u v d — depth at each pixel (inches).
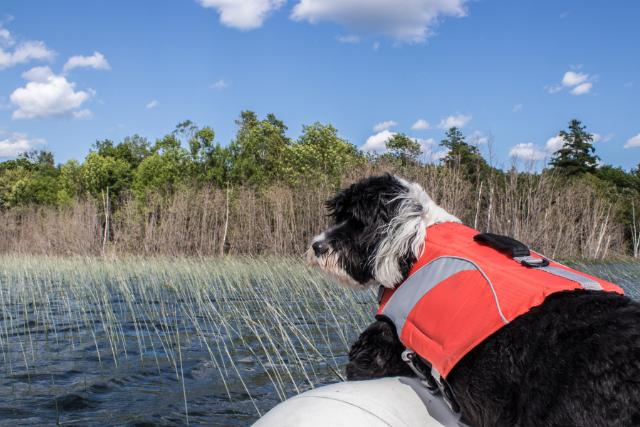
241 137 1539.1
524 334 51.4
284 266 504.7
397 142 1081.4
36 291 398.0
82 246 807.7
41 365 186.4
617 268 610.9
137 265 582.2
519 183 849.5
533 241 732.0
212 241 860.6
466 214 667.4
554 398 46.9
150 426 126.6
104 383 163.8
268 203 891.4
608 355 44.9
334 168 1322.6
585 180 1371.8
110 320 262.5
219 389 156.4
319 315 267.1
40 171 3002.0
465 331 56.9
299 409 61.7
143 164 1626.5
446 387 60.1
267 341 216.8
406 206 76.4
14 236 1070.4
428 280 68.3
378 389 66.2
